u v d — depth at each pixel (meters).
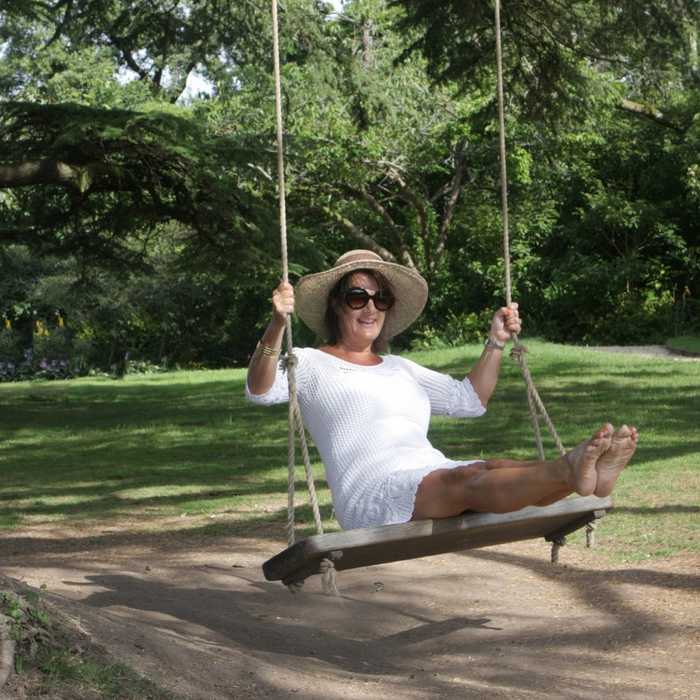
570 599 6.59
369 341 5.36
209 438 17.03
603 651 5.48
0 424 19.94
